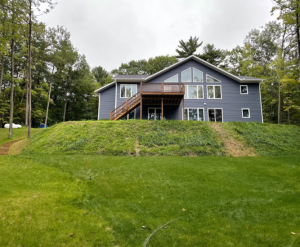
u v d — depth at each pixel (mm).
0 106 26766
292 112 31672
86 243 3742
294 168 8672
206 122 15359
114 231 4156
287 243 3773
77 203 5398
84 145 12266
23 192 5770
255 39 34000
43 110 32344
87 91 37875
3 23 13602
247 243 3785
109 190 6328
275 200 5707
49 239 3785
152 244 3764
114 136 13156
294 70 17188
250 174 7934
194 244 3760
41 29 15648
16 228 4035
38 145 12781
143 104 19922
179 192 6199
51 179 7156
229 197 5855
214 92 21031
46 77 32219
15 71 26938
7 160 9578
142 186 6656
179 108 20609
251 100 20875
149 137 13008
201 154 11383
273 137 13930
